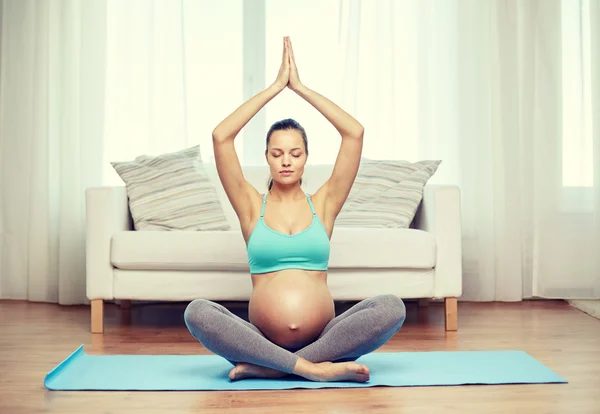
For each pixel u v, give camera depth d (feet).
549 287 15.44
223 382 8.16
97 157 15.11
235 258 11.60
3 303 15.11
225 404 7.32
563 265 15.46
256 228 8.36
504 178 15.28
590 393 7.76
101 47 15.11
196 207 13.12
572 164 15.53
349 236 11.62
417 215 13.33
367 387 7.99
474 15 15.33
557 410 7.10
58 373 8.66
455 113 15.38
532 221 15.48
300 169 8.36
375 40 15.30
